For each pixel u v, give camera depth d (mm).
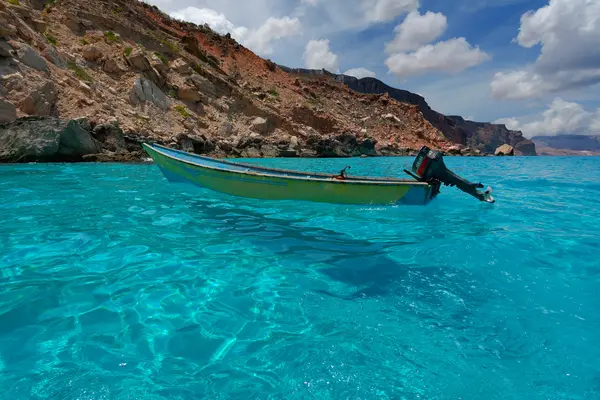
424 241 5539
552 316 3219
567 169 22375
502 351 2684
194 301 3428
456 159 40125
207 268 4301
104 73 27859
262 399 2137
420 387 2273
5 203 7664
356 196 7598
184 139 24766
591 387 2305
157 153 9484
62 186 10086
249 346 2691
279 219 6883
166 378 2318
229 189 8469
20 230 5688
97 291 3598
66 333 2834
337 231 6145
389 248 5176
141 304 3340
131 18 39344
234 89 39469
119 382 2270
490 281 3988
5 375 2322
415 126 69438
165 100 30203
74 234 5539
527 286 3865
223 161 9672
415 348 2695
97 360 2498
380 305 3395
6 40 20094
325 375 2369
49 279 3871
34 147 15711
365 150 43906
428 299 3543
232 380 2307
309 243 5434
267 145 33500
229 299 3486
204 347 2672
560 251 5023
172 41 42250
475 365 2512
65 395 2141
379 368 2453
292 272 4227
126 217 6742
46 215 6707
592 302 3496
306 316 3166
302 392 2207
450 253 4934
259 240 5531
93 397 2129
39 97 18641
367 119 62094
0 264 4277
